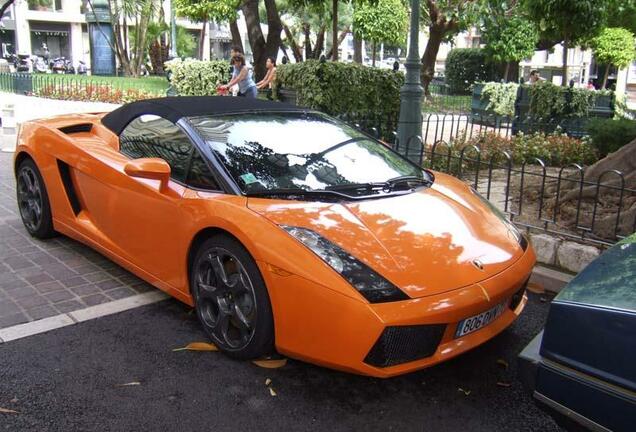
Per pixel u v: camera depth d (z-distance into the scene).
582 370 1.99
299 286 2.89
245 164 3.63
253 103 4.39
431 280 2.91
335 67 10.49
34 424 2.75
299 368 3.28
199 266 3.45
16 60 36.91
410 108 7.32
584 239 4.89
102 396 2.97
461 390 3.14
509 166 5.55
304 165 3.79
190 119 3.94
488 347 3.60
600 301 1.99
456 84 29.72
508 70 27.81
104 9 28.50
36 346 3.44
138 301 4.07
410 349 2.84
